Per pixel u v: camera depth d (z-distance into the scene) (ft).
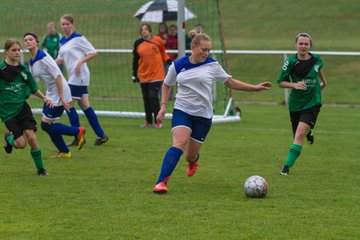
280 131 126.41
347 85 208.85
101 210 66.74
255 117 147.84
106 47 258.78
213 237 57.62
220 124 136.36
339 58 243.81
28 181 81.25
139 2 188.14
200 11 204.95
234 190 76.48
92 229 60.13
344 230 59.88
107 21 294.25
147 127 132.87
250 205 68.90
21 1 190.90
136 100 177.99
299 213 65.77
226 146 109.19
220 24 142.82
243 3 358.84
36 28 291.58
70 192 75.00
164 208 67.51
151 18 184.65
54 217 64.13
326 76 224.12
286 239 57.16
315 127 132.46
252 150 105.29
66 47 112.57
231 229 60.03
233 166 92.17
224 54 142.41
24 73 82.99
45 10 181.88
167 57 133.28
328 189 77.30
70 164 93.20
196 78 74.79
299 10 341.82
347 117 147.84
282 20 330.34
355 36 301.02
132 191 75.66
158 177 82.38
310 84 86.17
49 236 58.08
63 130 96.78
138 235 58.23
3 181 81.20
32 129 83.51
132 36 273.75
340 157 99.66
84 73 110.73
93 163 94.12
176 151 74.43
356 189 77.46
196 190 76.48
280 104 174.19
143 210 66.74
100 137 110.63
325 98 185.16
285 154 101.86
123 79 211.41
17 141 82.69
